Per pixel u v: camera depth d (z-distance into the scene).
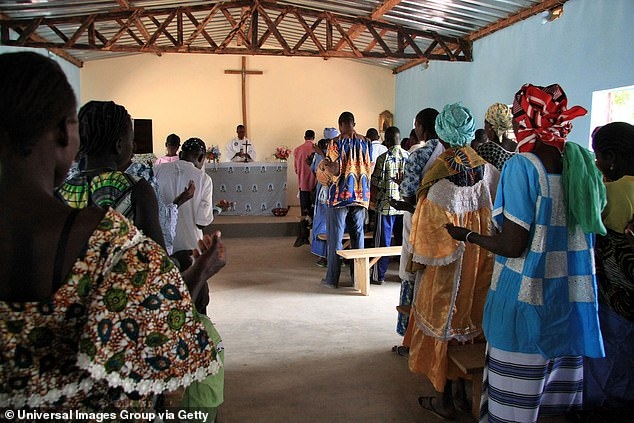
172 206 2.34
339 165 4.91
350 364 3.25
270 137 11.48
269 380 3.02
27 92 0.79
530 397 1.85
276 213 8.91
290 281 5.37
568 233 1.81
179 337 0.85
